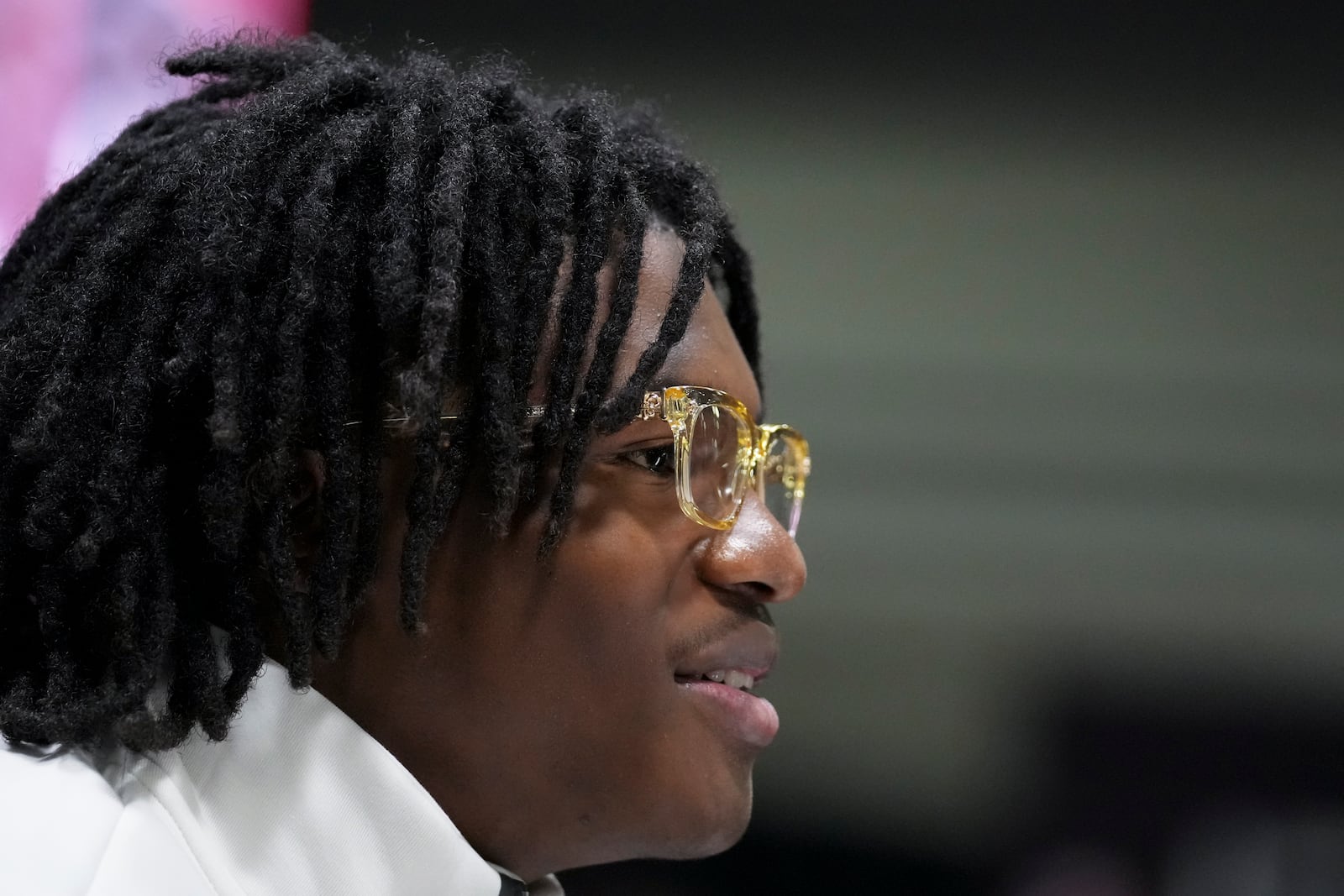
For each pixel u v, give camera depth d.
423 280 3.13
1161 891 7.42
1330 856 7.32
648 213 3.61
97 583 3.04
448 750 3.34
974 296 8.09
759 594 3.58
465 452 3.18
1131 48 8.15
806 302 8.09
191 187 3.21
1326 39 8.16
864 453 8.05
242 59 3.85
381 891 3.10
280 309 3.09
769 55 8.09
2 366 3.18
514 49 7.78
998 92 8.14
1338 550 7.87
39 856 2.73
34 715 2.98
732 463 3.60
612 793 3.40
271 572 3.06
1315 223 8.08
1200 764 7.70
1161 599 7.93
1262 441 8.02
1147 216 8.12
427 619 3.25
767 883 7.46
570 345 3.27
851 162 8.12
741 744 3.56
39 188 6.24
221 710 3.05
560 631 3.28
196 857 2.96
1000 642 7.88
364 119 3.34
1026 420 8.06
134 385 3.06
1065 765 7.68
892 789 7.68
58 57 6.33
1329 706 7.74
